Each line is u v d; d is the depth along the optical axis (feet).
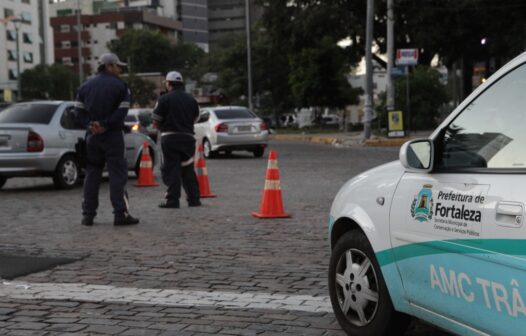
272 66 223.92
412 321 14.75
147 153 46.75
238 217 31.40
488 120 11.10
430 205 11.57
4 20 196.03
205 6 580.71
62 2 488.02
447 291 11.07
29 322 16.05
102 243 25.45
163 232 27.68
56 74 335.88
